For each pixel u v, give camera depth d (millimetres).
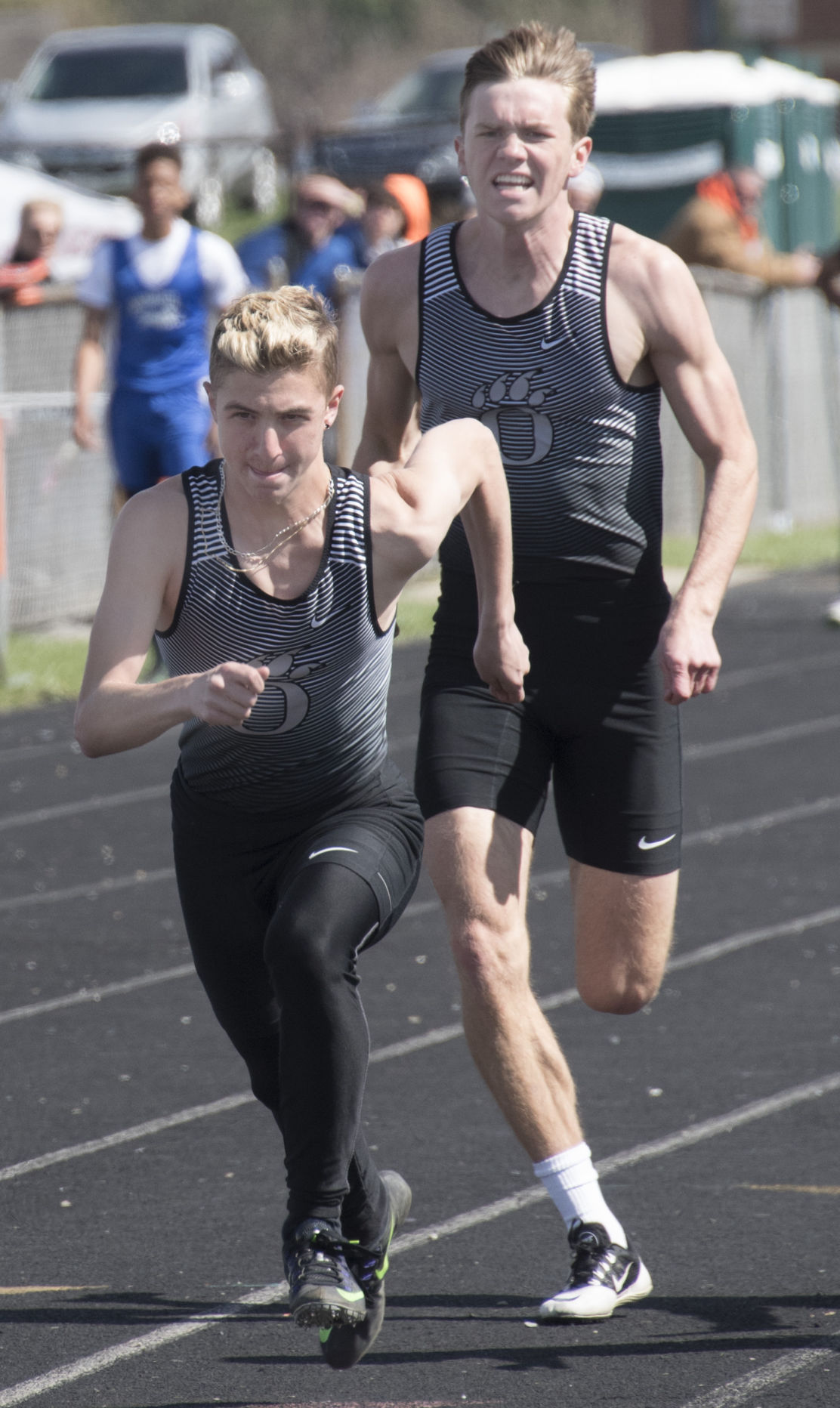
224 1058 18516
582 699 13555
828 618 44000
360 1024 10820
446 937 22969
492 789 13250
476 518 12281
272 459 10328
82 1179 15414
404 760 31656
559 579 13578
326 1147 10688
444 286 13562
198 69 88750
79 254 54000
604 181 74625
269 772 11344
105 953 22141
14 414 41906
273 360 10180
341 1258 10703
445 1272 13539
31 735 34531
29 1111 17016
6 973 21344
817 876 24875
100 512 45531
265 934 11094
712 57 77250
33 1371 11992
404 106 91250
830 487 63188
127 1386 11758
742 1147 15766
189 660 11070
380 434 14594
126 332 36500
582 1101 17016
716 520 13367
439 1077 17797
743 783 30297
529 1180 15312
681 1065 17938
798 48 103812
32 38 144125
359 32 173625
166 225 36344
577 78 13164
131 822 28531
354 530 10852
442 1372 11898
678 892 24266
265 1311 12914
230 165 91125
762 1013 19469
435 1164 15633
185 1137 16406
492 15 176875
